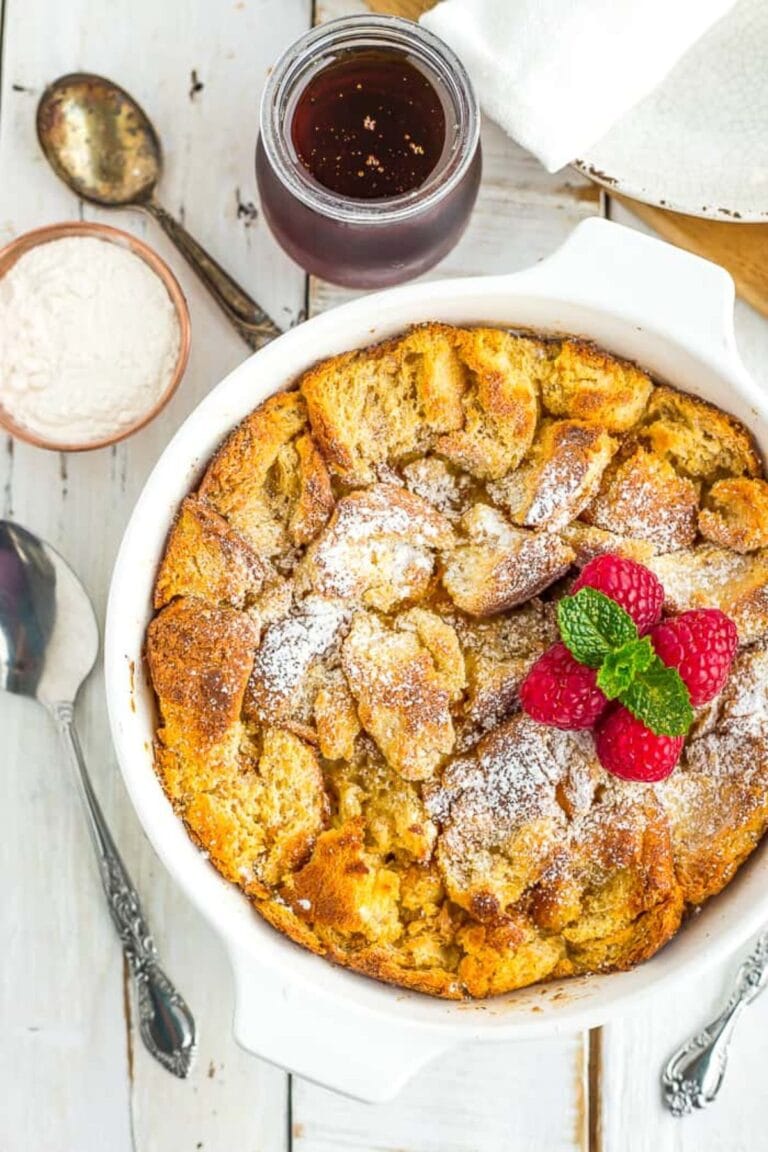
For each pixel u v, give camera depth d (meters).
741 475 0.74
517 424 0.73
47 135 0.81
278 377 0.74
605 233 0.72
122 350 0.79
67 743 0.80
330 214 0.73
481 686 0.72
